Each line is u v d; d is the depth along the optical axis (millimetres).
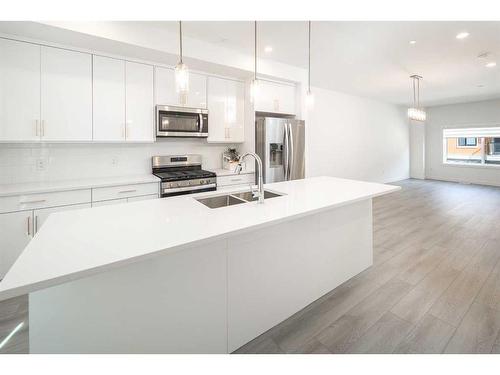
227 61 3557
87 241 1278
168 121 3475
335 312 2111
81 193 2838
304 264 2160
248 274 1790
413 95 6988
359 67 4473
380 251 3234
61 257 1100
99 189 2939
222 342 1684
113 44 2846
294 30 3062
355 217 2613
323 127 6477
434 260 2971
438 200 5973
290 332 1899
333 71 4742
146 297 1397
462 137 8258
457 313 2049
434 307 2133
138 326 1390
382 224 4293
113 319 1333
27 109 2688
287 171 4355
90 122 3018
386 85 5859
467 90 6301
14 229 2523
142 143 3740
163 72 3457
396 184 8141
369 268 2811
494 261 2918
